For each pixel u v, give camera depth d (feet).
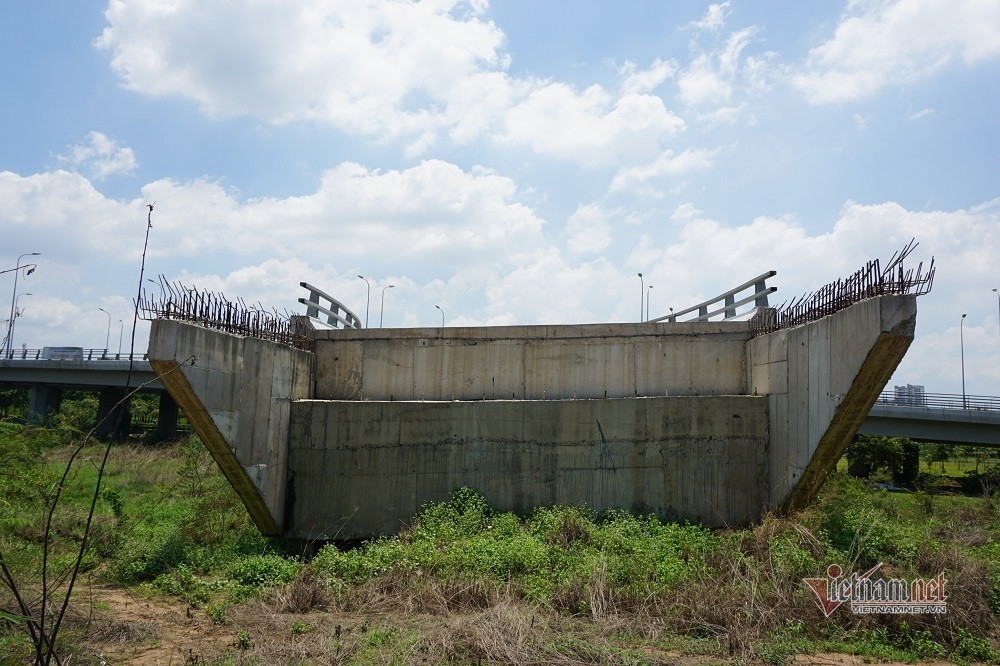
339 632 30.09
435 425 58.34
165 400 161.27
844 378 43.01
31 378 156.25
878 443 110.52
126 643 29.68
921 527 46.73
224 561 45.11
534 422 58.44
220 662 27.20
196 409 45.01
